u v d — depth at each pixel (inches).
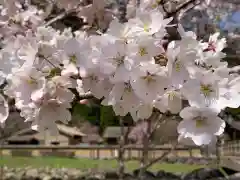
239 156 215.2
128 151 290.2
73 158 408.5
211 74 56.7
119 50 55.1
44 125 64.3
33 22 119.8
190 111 58.4
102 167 288.7
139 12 59.4
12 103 73.9
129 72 54.7
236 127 139.6
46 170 276.7
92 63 58.1
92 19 129.4
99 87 60.2
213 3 156.7
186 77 56.4
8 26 117.8
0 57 66.5
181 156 288.0
